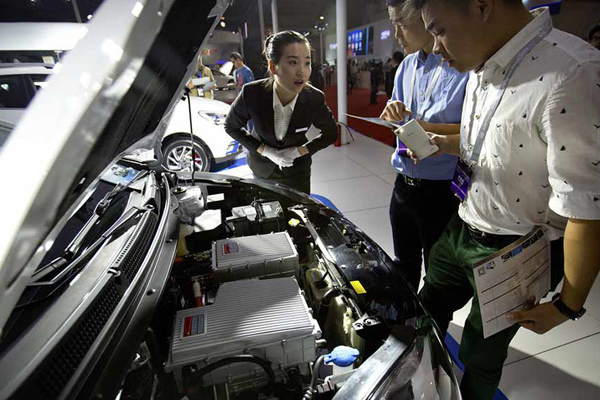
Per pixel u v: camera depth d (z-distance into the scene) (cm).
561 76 71
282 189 182
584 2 416
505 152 88
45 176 50
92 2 781
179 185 167
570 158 71
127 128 85
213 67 1022
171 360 86
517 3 78
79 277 79
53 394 57
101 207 112
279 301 101
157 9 68
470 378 121
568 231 79
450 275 131
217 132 413
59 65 58
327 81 1409
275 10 983
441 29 83
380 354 87
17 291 49
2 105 310
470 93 104
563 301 85
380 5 1089
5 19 773
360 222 308
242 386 94
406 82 167
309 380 98
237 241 132
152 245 102
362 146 565
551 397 146
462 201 112
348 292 112
